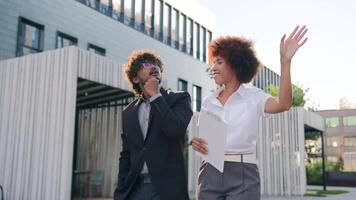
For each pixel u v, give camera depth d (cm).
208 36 2486
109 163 1302
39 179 928
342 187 2802
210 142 260
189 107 284
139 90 301
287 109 258
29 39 1341
